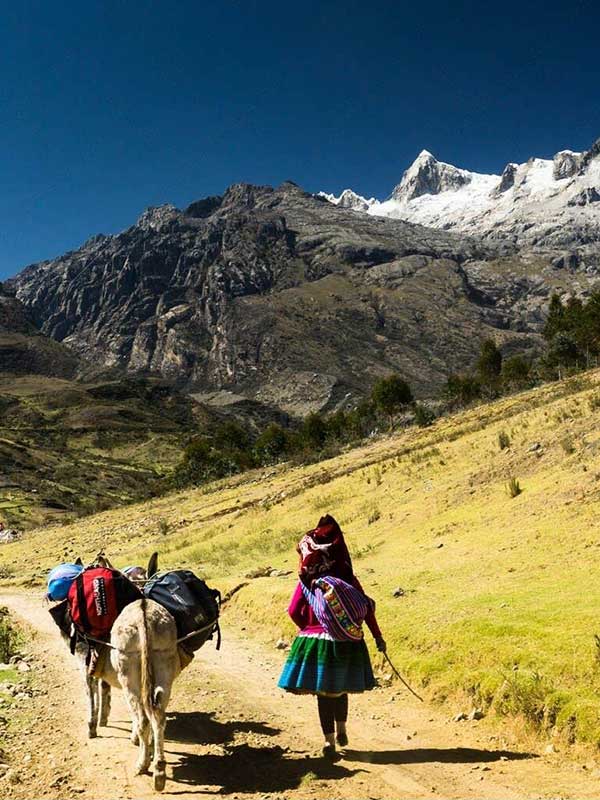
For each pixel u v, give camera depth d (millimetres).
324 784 7312
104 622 8406
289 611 8047
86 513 80562
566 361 68625
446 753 8062
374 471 31703
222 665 13039
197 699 10969
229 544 29141
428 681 10281
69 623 9336
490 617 11125
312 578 7918
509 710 8672
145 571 9883
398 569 16656
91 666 8586
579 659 8859
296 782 7402
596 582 11938
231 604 18016
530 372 90750
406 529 21312
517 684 8797
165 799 7051
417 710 9719
